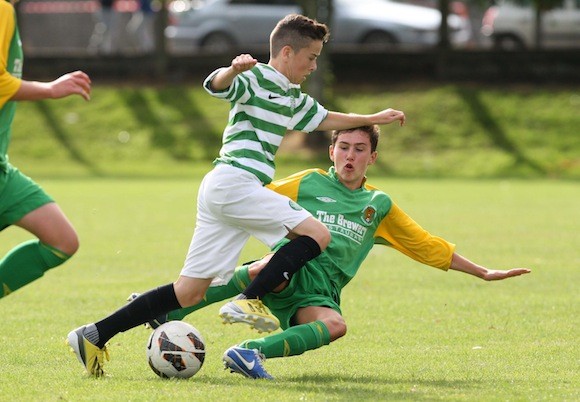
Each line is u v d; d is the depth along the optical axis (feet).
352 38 332.39
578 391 60.13
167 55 320.70
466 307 96.07
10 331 82.69
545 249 137.49
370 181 246.88
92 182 244.63
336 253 69.31
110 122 295.89
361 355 73.56
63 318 89.40
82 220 170.81
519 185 240.53
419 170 267.59
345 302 99.14
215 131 290.97
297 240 63.16
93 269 120.47
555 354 73.67
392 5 341.82
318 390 59.41
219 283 70.08
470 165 269.44
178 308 65.05
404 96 301.22
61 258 62.54
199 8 340.39
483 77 310.65
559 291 105.91
